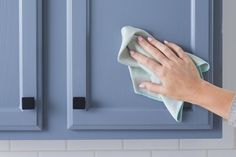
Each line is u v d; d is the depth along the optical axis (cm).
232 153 143
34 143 141
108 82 105
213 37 107
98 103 105
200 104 101
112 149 142
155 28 105
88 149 142
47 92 105
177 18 105
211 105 100
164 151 143
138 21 105
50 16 104
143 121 105
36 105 103
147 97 105
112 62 105
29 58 102
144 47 102
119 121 105
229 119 99
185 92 100
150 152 142
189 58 102
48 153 141
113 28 105
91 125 104
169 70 100
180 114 104
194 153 143
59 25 104
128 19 105
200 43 105
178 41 106
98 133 106
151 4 105
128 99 105
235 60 141
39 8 103
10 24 103
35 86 103
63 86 105
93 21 104
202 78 105
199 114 106
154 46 102
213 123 108
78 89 103
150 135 107
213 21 107
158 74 100
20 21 102
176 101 103
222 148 143
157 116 105
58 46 104
